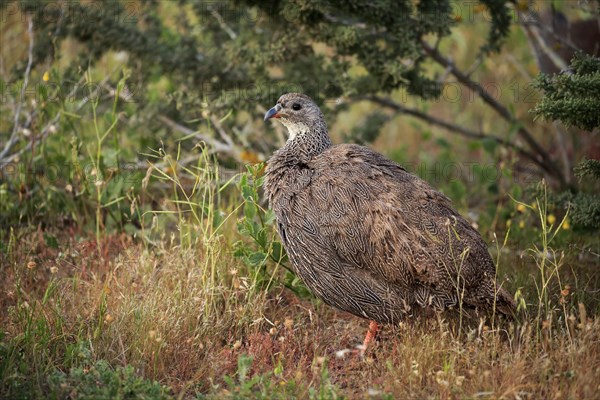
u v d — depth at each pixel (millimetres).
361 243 8992
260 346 9109
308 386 8391
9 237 11672
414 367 8414
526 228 12117
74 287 10023
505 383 8086
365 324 10219
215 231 9883
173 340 9008
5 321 9531
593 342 8617
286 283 10344
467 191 14453
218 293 9773
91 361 8555
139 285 10109
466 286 8930
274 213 9680
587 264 11086
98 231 11094
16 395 7867
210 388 8344
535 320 9117
